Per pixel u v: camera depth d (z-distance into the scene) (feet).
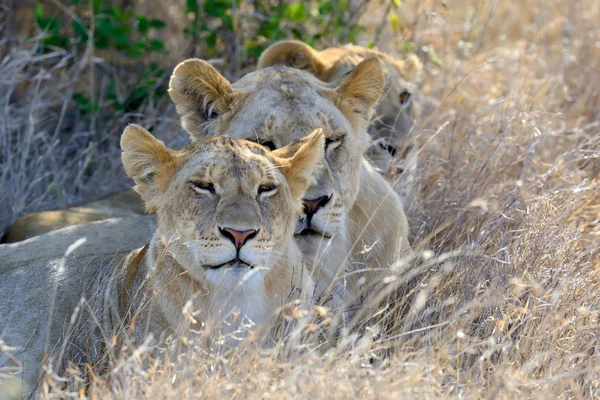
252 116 30.86
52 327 29.48
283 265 27.91
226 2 51.85
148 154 28.04
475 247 33.22
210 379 23.59
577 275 32.14
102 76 54.13
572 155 41.70
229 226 25.77
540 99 49.14
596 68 54.80
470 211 36.99
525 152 39.29
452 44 57.72
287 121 30.45
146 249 29.89
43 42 52.47
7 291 31.32
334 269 31.27
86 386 27.04
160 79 51.37
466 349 26.09
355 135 32.14
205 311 27.07
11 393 27.37
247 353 24.81
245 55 51.75
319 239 30.22
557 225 34.35
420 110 43.93
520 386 25.45
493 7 59.52
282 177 27.58
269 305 27.71
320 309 25.12
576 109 50.90
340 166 30.89
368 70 32.14
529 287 30.53
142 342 27.25
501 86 52.13
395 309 30.35
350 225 32.48
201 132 32.35
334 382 23.15
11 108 49.29
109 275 30.40
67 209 40.52
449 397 24.41
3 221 42.88
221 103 31.55
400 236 33.55
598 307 30.99
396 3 51.44
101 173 48.91
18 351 29.04
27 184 45.96
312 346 27.04
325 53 40.98
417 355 26.32
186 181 26.96
